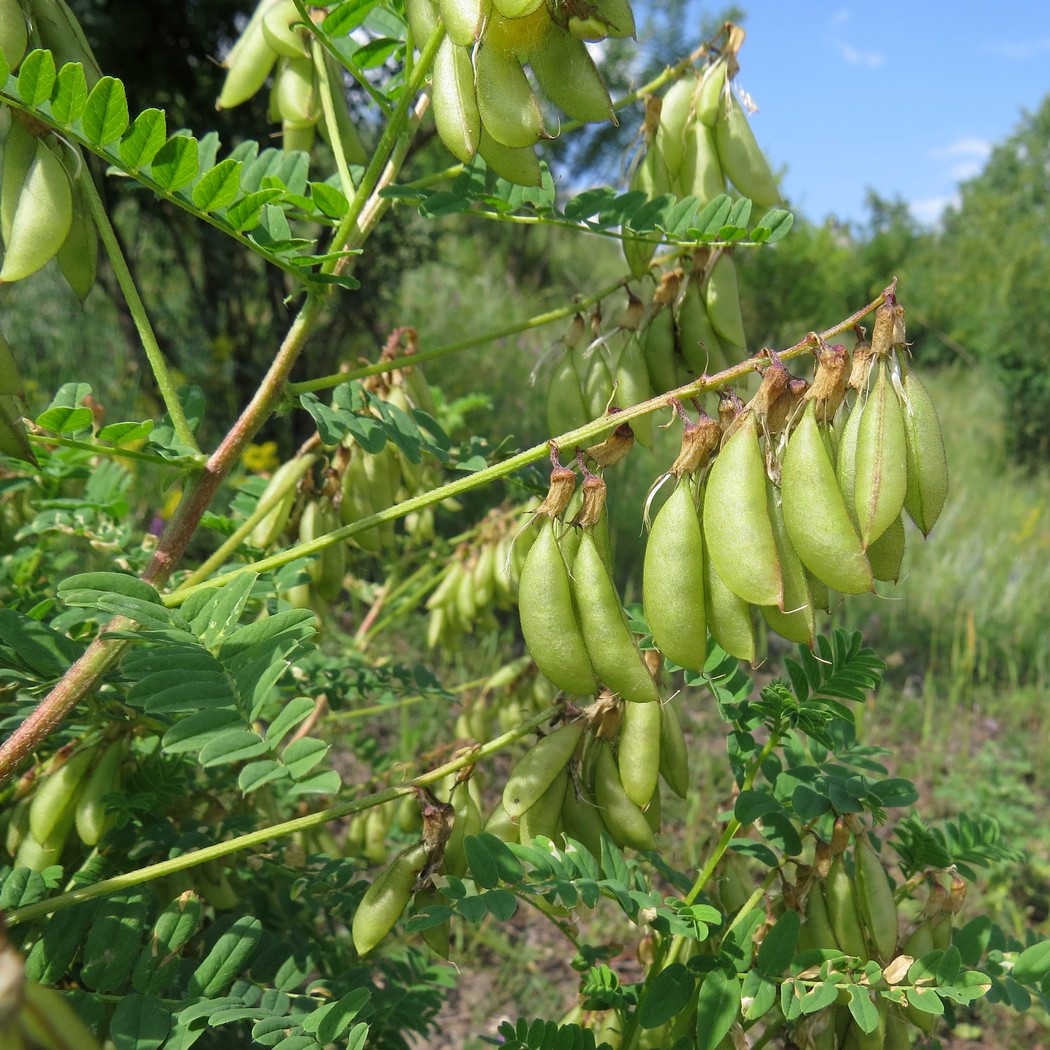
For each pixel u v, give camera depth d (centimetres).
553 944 46
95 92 15
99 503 26
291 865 24
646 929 22
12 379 16
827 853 19
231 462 20
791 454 15
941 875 20
